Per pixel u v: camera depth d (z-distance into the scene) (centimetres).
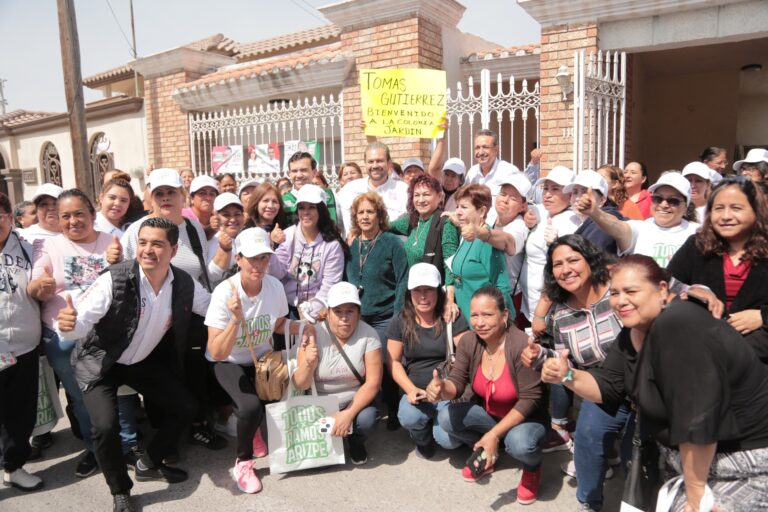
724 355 193
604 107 641
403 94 579
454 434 349
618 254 365
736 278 266
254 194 457
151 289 327
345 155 835
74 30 892
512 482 337
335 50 877
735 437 199
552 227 375
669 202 353
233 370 355
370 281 417
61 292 355
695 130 1057
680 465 221
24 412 343
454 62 842
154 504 323
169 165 1068
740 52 876
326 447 356
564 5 645
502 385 327
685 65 980
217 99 980
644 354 215
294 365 356
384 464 365
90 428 353
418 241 423
